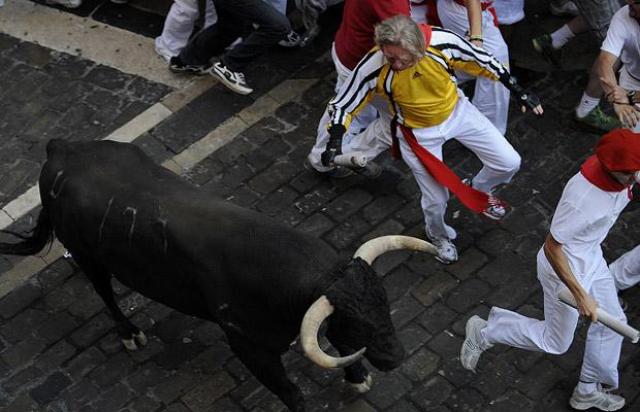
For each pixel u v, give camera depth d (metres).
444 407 7.64
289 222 8.98
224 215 6.80
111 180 7.24
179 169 9.52
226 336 7.62
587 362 7.27
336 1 10.52
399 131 7.91
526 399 7.66
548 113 9.75
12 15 11.17
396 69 7.16
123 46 10.75
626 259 7.93
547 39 9.90
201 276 6.80
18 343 8.30
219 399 7.83
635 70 8.73
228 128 9.85
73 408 7.85
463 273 8.50
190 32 10.37
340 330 6.36
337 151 7.66
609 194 6.35
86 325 8.38
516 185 9.15
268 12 9.48
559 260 6.62
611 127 9.45
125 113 10.08
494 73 7.62
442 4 8.88
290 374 7.90
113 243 7.16
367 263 6.34
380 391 7.76
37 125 10.04
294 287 6.43
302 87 10.20
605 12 9.23
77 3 11.10
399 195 9.12
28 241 8.06
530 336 7.29
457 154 9.50
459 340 8.05
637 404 7.60
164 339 8.23
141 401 7.86
